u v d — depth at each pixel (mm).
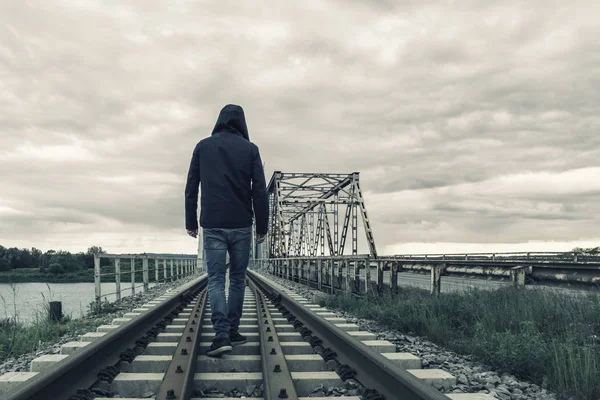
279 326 5918
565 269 5281
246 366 4004
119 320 6328
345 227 37281
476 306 6887
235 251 4465
